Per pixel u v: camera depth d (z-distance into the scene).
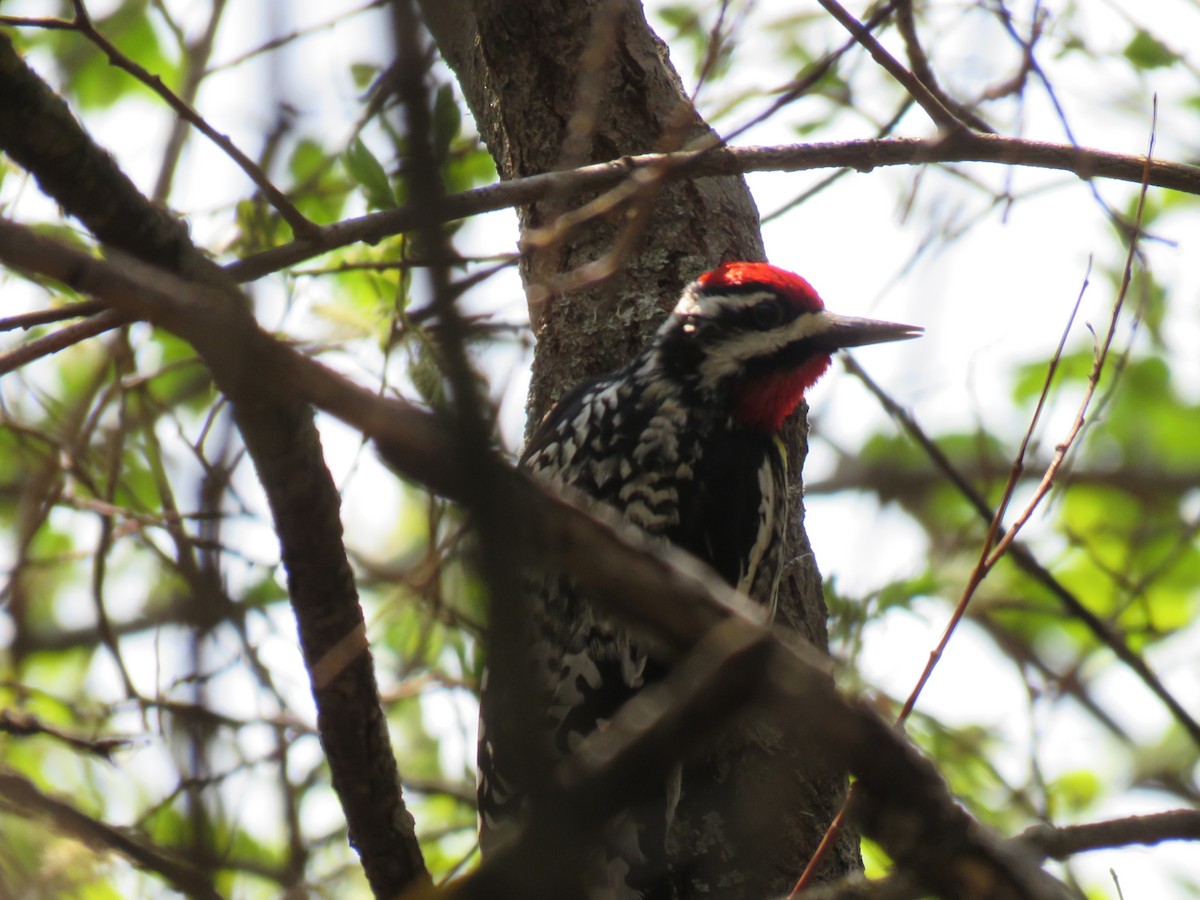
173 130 10.99
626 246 7.72
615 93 9.70
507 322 10.25
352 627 6.29
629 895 7.95
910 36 9.60
